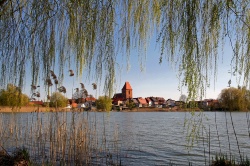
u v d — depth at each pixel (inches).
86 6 106.6
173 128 1170.6
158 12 116.4
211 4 98.5
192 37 95.7
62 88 107.8
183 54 99.0
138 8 117.8
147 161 457.7
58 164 272.8
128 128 1128.2
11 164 274.2
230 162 286.2
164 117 2367.1
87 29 107.3
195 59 97.0
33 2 108.4
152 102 4158.5
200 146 616.4
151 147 608.4
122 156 466.3
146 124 1411.2
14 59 107.3
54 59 108.9
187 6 96.6
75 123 277.9
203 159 477.4
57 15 110.3
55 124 272.7
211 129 1053.8
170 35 101.3
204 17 99.5
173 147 617.3
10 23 109.1
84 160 285.9
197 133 111.5
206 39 100.9
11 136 344.8
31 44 107.5
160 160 473.1
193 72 97.7
